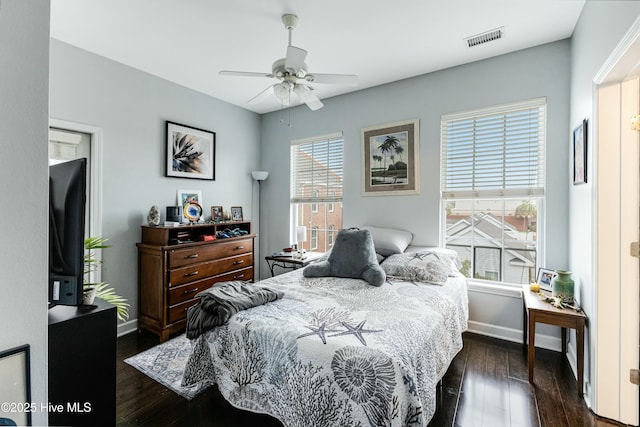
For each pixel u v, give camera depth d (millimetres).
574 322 2014
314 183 4234
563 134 2615
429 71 3227
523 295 2578
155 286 2971
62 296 1229
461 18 2307
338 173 3998
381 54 2859
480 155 3039
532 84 2744
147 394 2033
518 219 2947
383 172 3586
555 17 2289
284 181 4500
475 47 2740
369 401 1282
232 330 1762
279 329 1622
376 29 2449
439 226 3244
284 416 1520
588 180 2025
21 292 880
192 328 1895
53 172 1304
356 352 1385
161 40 2615
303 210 4410
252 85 3598
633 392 1742
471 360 2479
